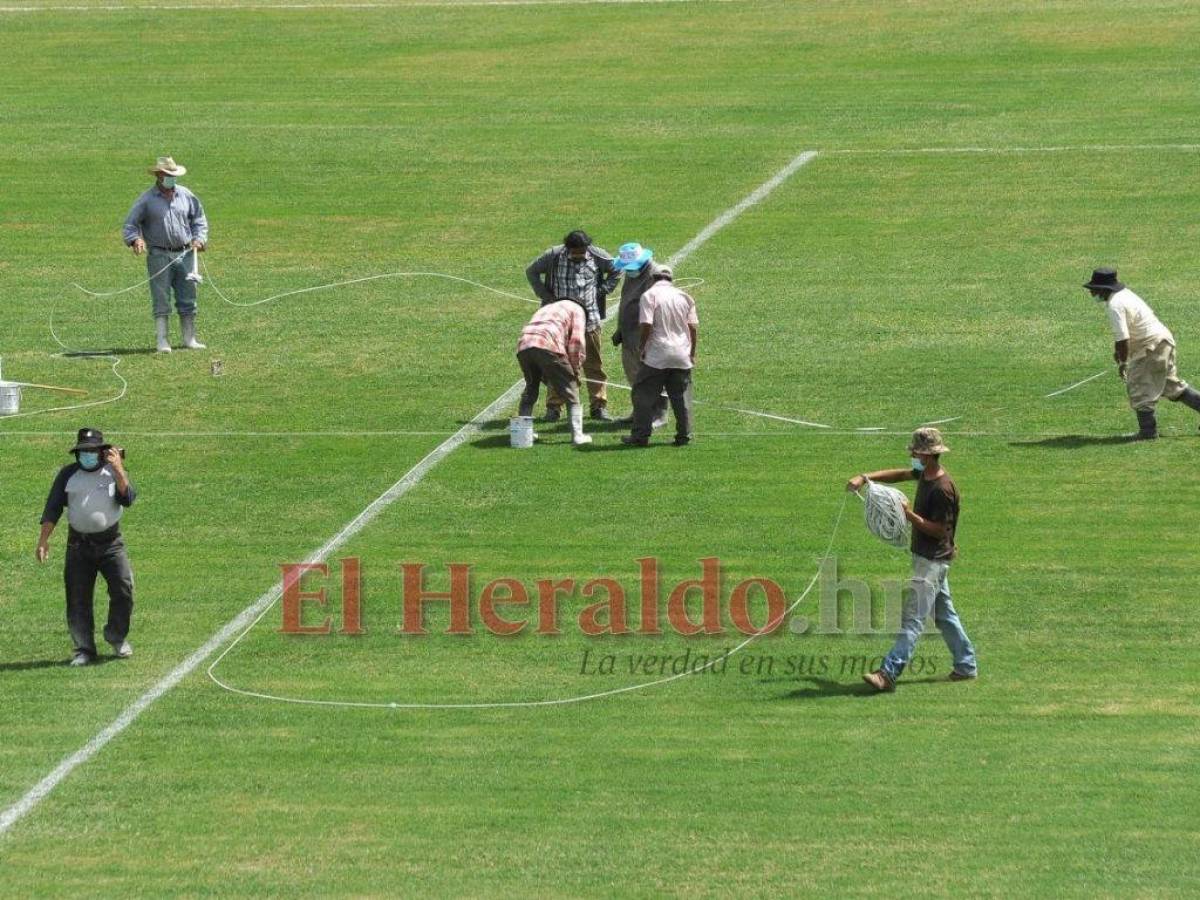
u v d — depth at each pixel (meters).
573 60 156.88
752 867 43.84
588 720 51.75
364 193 119.00
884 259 101.69
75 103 145.25
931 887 42.75
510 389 82.38
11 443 76.25
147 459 74.12
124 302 98.94
